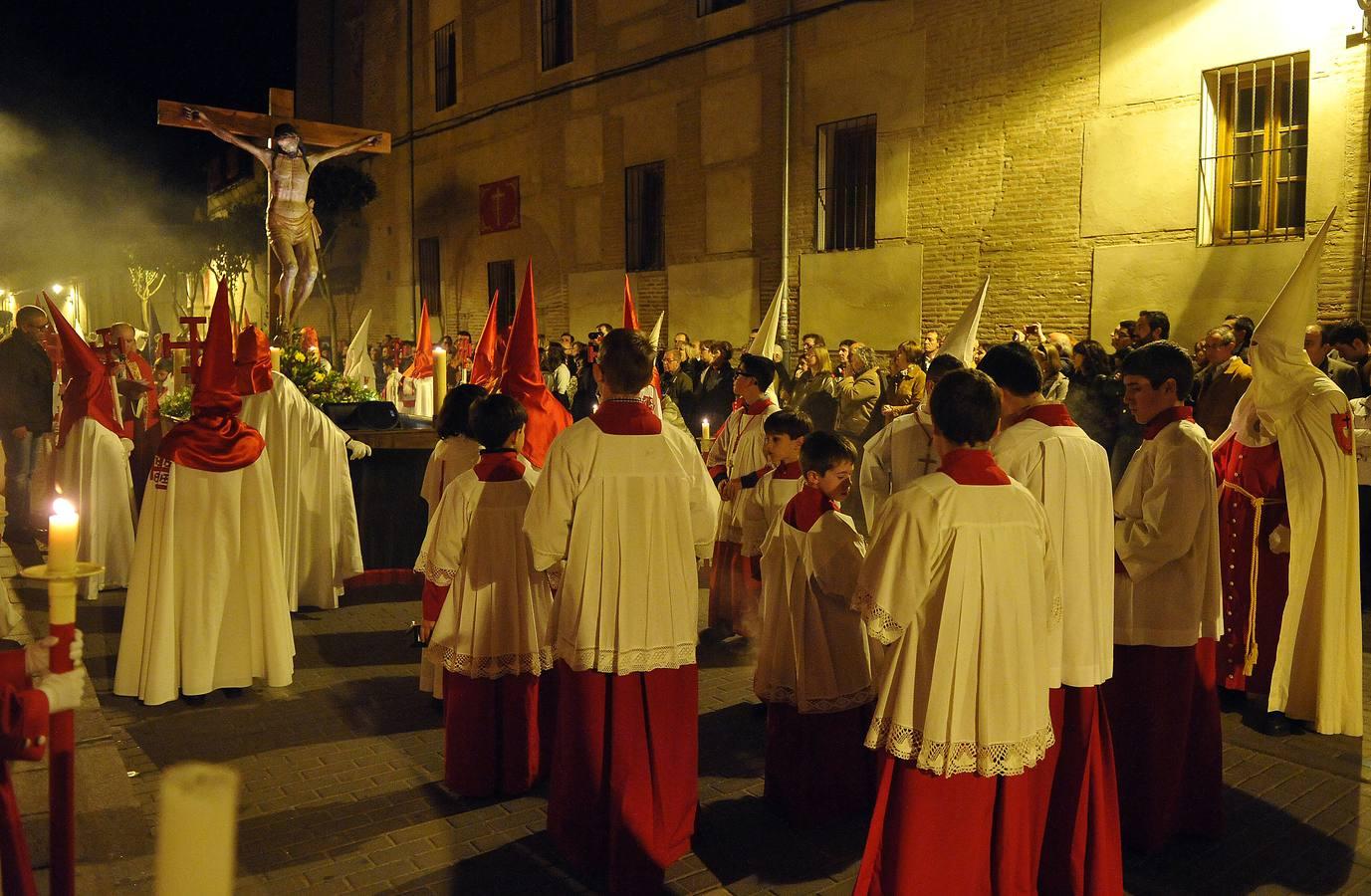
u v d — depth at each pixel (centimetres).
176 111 833
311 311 2989
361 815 415
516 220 2094
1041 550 300
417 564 507
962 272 1271
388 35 2530
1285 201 1013
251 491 551
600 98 1838
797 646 402
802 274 1474
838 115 1405
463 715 427
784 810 415
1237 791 442
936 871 290
